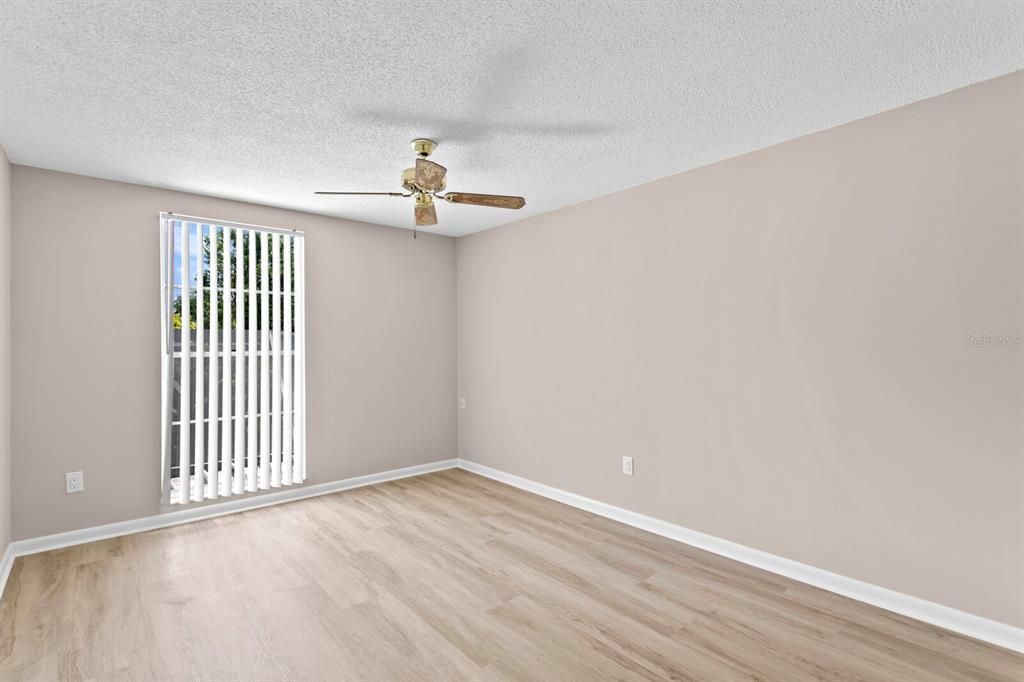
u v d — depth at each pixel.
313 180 3.39
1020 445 2.11
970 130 2.22
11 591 2.61
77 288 3.24
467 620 2.37
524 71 2.08
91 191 3.30
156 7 1.66
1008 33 1.83
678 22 1.76
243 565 2.93
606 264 3.77
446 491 4.39
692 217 3.23
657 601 2.54
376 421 4.64
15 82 2.14
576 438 4.00
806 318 2.72
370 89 2.21
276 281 4.05
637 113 2.46
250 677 1.98
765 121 2.55
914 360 2.37
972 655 2.08
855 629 2.28
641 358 3.53
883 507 2.46
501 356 4.71
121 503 3.38
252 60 1.99
